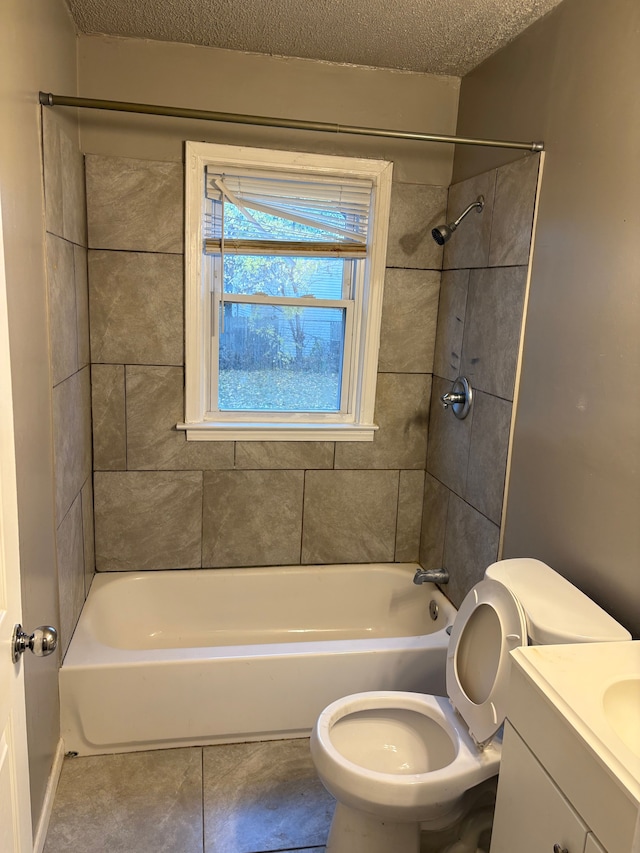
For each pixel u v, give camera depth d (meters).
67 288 2.10
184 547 2.76
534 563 1.79
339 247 2.66
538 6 1.91
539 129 1.98
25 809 1.23
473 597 1.79
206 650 2.21
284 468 2.78
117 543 2.70
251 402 2.80
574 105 1.79
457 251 2.56
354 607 2.90
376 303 2.70
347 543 2.91
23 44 1.58
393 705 1.83
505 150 2.19
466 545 2.46
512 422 2.11
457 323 2.56
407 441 2.87
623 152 1.58
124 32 2.30
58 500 1.96
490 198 2.28
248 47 2.40
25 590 1.56
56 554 1.94
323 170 2.57
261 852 1.82
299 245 2.63
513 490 2.12
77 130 2.33
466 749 1.65
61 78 2.05
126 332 2.54
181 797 2.00
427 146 2.63
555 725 1.16
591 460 1.69
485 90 2.37
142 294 2.52
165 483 2.69
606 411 1.63
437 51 2.33
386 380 2.80
